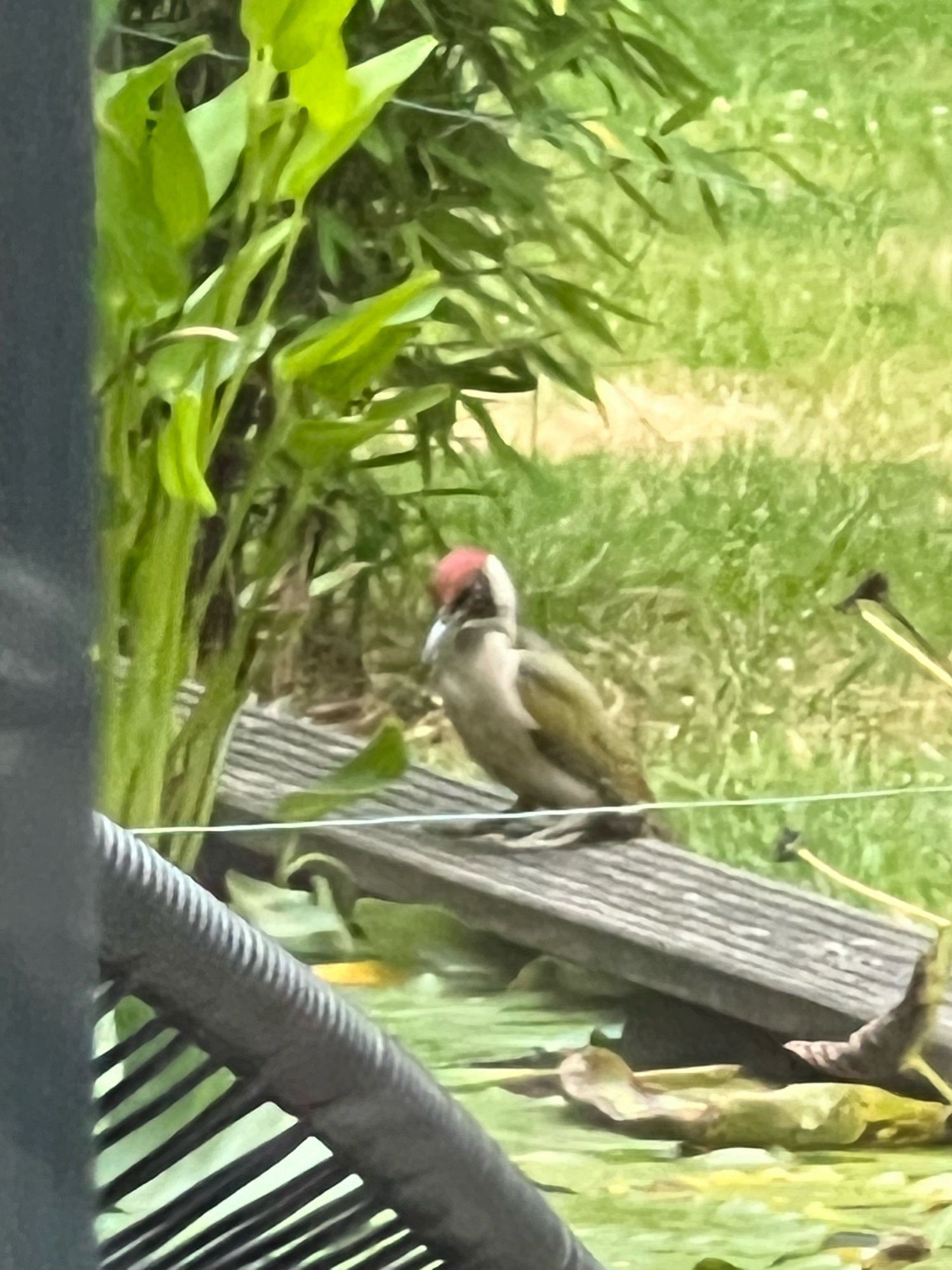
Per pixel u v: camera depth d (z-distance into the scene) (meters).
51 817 0.44
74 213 0.43
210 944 0.50
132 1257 0.50
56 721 0.44
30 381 0.42
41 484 0.43
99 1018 0.49
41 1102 0.44
